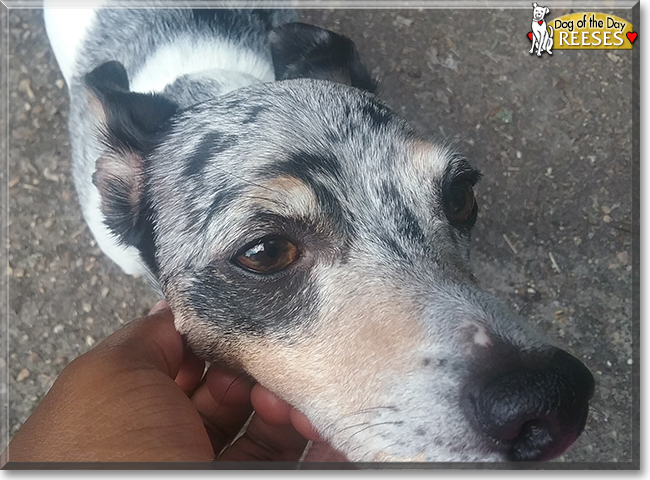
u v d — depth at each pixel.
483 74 0.35
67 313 0.31
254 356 0.16
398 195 0.16
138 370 0.15
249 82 0.23
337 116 0.17
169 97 0.22
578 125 0.34
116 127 0.19
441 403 0.14
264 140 0.17
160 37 0.26
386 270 0.15
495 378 0.13
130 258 0.25
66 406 0.14
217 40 0.26
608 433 0.29
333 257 0.16
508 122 0.34
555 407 0.13
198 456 0.14
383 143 0.17
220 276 0.16
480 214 0.33
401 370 0.14
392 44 0.36
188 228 0.17
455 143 0.25
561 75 0.35
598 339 0.31
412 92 0.35
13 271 0.31
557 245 0.32
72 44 0.29
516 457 0.14
